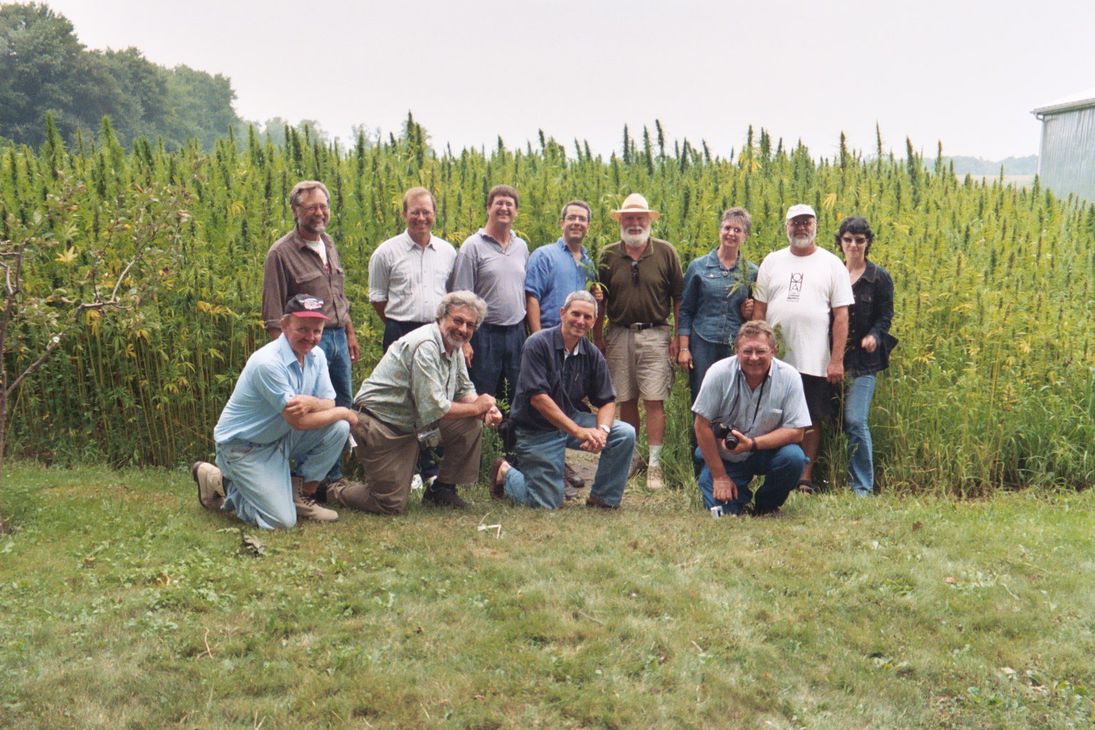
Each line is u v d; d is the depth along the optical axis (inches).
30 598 193.2
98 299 262.4
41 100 2229.3
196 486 287.6
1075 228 437.7
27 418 326.3
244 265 323.3
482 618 188.7
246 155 397.1
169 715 151.3
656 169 433.4
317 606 192.5
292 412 237.0
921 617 195.6
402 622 186.2
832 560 224.5
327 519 250.5
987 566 224.4
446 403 252.8
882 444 321.7
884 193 411.8
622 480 271.6
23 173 360.5
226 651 172.4
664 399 312.0
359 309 329.4
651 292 307.7
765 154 448.8
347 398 287.1
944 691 169.8
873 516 264.5
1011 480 326.0
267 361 237.5
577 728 151.6
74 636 175.8
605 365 275.9
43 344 313.0
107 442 323.9
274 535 234.4
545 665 168.2
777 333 297.0
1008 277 353.1
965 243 368.2
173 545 226.4
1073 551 236.5
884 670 175.2
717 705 160.2
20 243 262.2
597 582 208.1
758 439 259.3
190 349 319.9
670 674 167.5
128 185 346.0
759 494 268.7
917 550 233.6
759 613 194.9
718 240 350.6
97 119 2343.8
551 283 306.3
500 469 285.3
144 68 2615.7
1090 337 341.1
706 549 230.7
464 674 165.3
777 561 222.8
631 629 183.0
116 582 203.3
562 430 270.5
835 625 191.5
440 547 228.1
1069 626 193.2
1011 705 163.8
